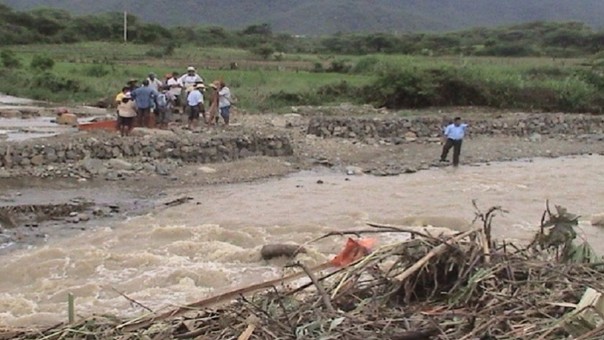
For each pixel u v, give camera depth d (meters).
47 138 21.84
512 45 82.00
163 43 81.06
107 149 21.28
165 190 18.83
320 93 41.75
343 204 17.98
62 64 53.75
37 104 37.03
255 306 6.38
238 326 6.10
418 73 41.38
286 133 27.20
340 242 14.45
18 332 6.59
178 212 16.73
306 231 15.46
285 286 8.35
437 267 7.16
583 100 41.47
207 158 22.27
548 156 26.58
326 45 87.88
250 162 22.44
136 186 19.05
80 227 15.39
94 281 12.30
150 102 24.34
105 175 19.78
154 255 13.52
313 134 28.53
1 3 90.62
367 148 26.64
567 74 47.97
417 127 29.52
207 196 18.39
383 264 8.37
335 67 54.72
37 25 81.94
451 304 6.70
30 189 18.08
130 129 23.36
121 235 14.85
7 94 41.44
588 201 19.00
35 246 14.05
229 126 26.12
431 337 5.98
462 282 7.01
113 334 6.34
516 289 6.82
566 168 23.95
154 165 20.91
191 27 95.19
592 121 33.59
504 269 7.09
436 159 24.88
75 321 6.77
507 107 41.66
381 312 6.50
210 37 88.44
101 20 86.31
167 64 55.94
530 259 7.66
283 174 21.53
